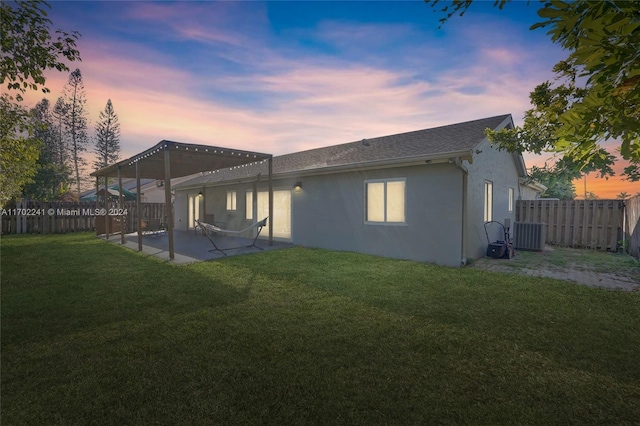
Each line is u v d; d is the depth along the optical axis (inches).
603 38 50.1
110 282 222.1
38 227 586.2
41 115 1263.5
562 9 53.5
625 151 57.6
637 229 315.6
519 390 94.5
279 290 201.5
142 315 157.6
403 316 155.7
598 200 389.7
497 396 91.6
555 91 109.4
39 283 219.1
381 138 457.1
